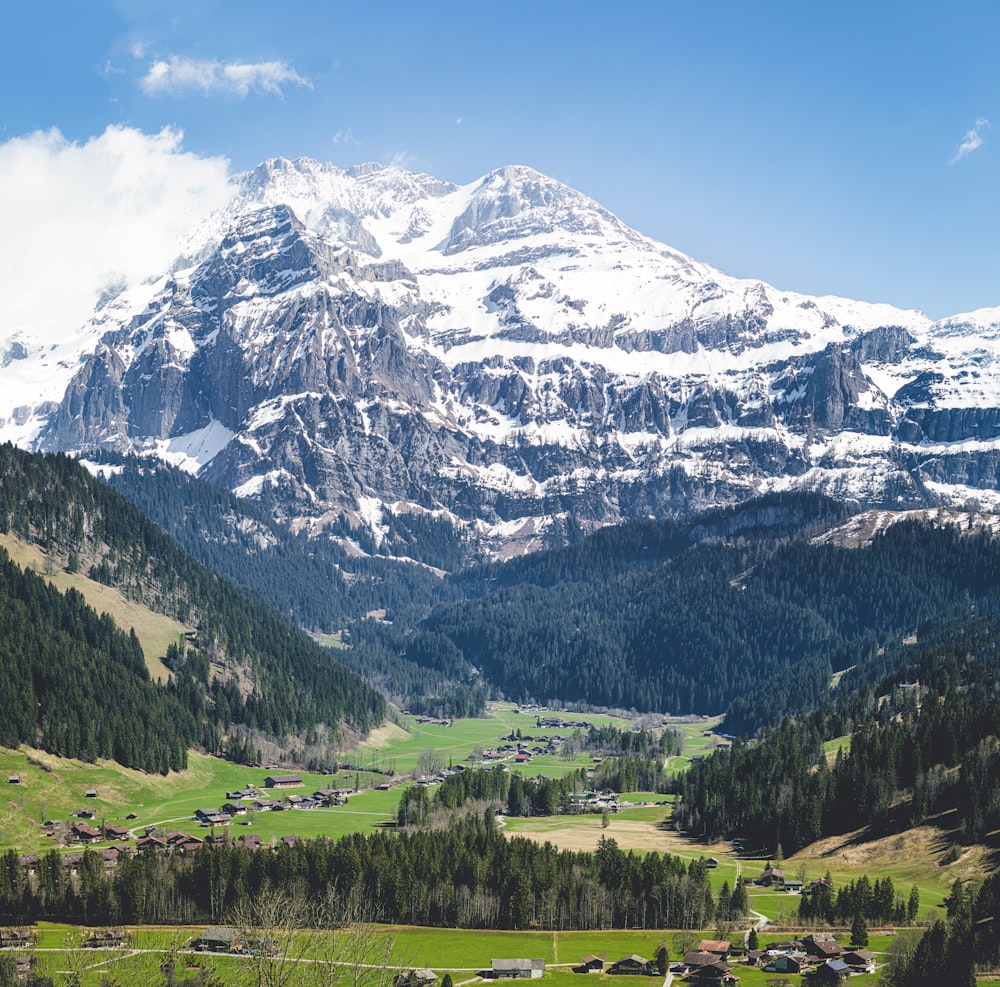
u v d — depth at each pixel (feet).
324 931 449.48
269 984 394.93
